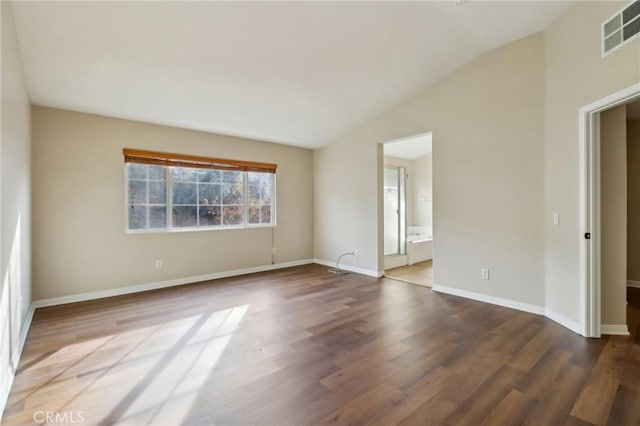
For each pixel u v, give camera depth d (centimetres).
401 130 482
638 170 455
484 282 393
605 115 295
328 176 616
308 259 646
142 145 447
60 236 388
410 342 280
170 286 470
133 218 444
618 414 183
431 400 198
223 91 384
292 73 370
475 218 400
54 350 266
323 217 631
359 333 300
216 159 515
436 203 439
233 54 322
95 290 411
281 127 511
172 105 402
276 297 416
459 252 417
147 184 454
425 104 449
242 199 555
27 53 283
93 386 214
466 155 407
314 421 179
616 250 294
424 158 774
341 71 381
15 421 180
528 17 316
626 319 316
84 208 404
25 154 313
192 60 321
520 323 322
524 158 357
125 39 282
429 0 288
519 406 191
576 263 298
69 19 254
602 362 242
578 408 189
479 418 181
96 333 300
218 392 207
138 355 257
